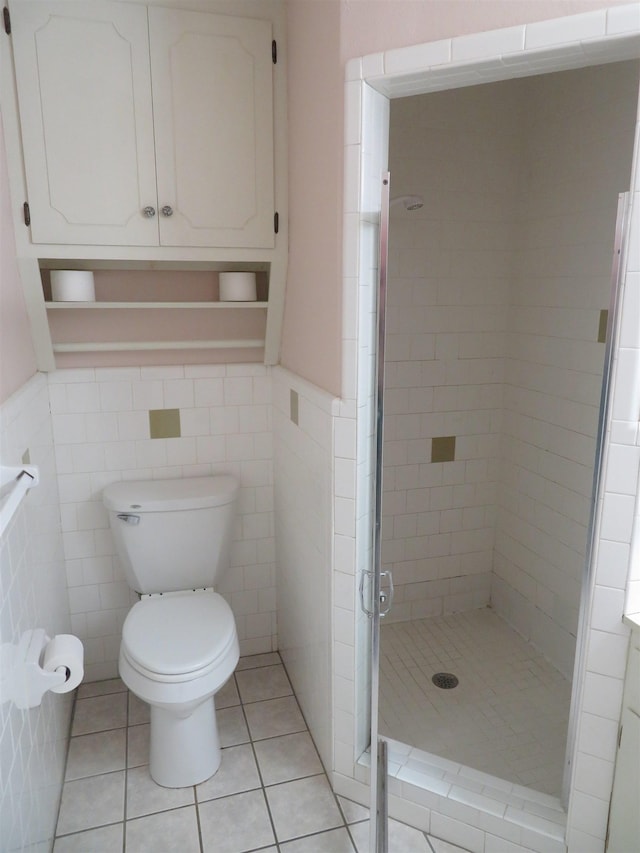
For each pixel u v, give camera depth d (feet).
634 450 4.25
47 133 5.83
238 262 7.11
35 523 5.54
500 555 8.87
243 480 7.77
